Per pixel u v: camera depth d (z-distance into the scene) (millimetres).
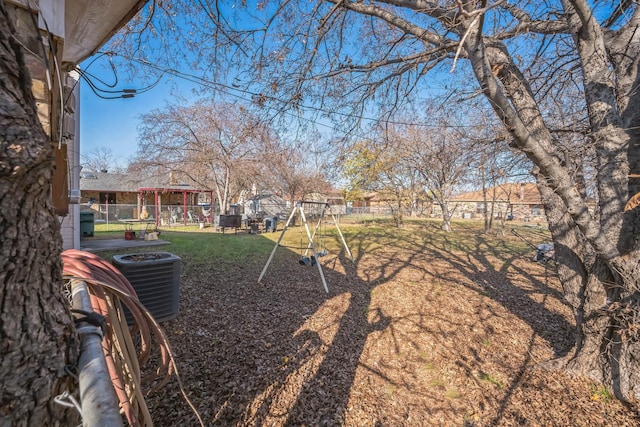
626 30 2791
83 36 2965
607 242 2527
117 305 1605
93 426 627
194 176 20891
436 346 3727
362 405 2650
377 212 30719
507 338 3977
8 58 719
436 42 3643
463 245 12000
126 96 3986
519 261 9023
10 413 697
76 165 6645
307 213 24203
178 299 3873
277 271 7207
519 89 3150
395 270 7664
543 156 2439
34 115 786
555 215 3330
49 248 810
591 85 2850
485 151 3527
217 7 3637
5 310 699
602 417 2539
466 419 2520
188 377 2865
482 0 2201
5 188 686
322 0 3873
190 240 11477
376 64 4250
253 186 24156
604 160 2791
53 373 778
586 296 3002
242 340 3664
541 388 2918
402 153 14766
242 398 2646
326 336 3898
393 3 3273
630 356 2682
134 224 18391
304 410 2555
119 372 1425
